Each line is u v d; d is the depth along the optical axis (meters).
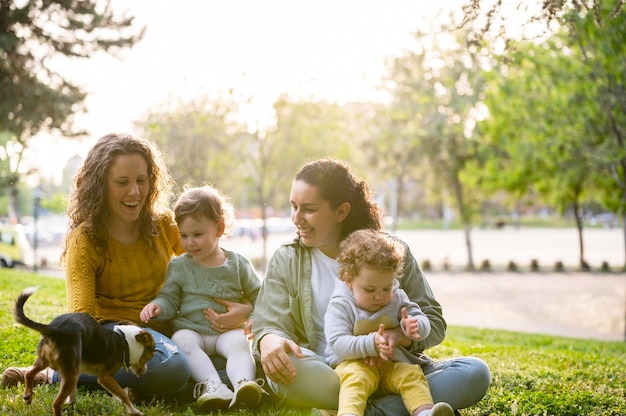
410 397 3.84
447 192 36.38
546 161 20.67
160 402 4.39
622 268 34.41
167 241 5.04
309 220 4.27
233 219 5.05
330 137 30.16
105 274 4.61
